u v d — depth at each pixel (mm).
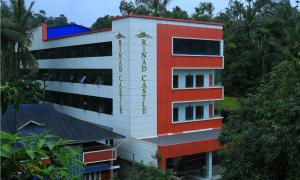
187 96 28828
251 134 12391
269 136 11172
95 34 29891
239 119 14305
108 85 28781
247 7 45938
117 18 26828
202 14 52000
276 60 38344
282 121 11531
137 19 25984
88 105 31922
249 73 42344
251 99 14195
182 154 25078
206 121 30234
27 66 31875
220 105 34438
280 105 11758
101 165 24250
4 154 3629
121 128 27438
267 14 55312
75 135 24000
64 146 4395
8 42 27922
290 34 36688
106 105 29344
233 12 56375
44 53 39719
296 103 11422
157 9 36688
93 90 30781
